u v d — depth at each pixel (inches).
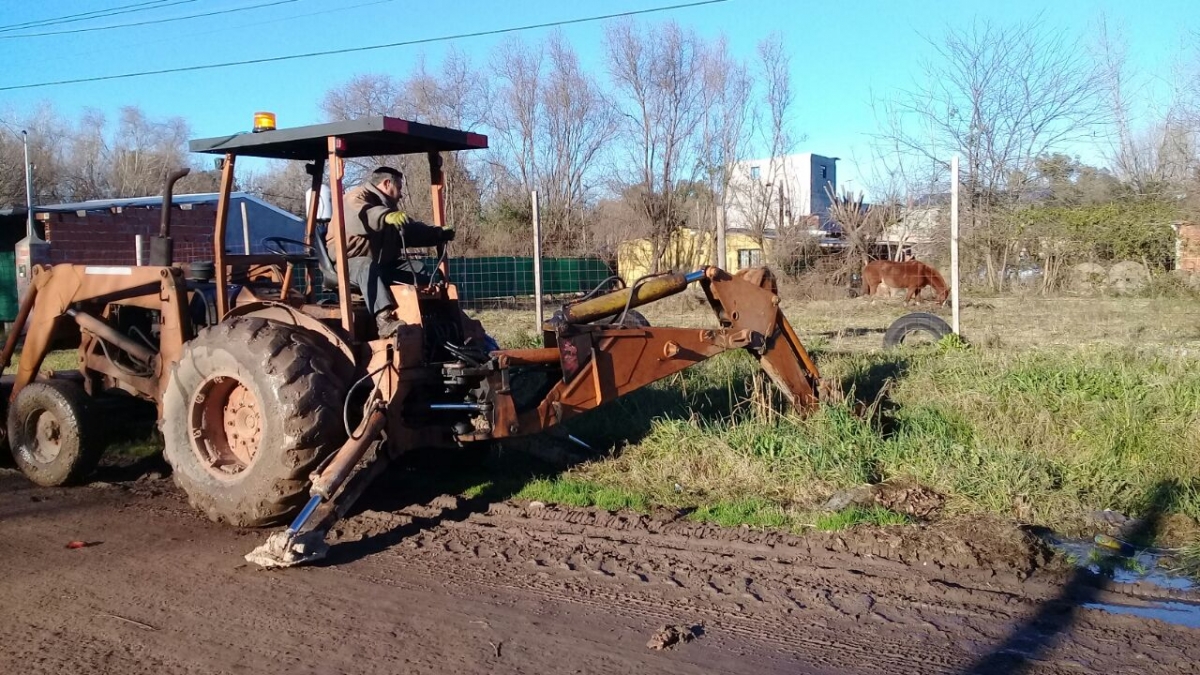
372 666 156.8
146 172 1745.8
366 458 225.9
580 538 218.7
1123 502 237.1
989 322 535.2
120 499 261.7
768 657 158.4
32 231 674.2
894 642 163.5
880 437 272.2
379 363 229.5
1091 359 340.5
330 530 226.7
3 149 1441.9
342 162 231.6
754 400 293.7
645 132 1062.4
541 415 242.2
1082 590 186.2
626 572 197.2
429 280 267.3
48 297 288.2
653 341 261.7
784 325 284.4
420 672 154.5
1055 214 631.8
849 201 858.8
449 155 1052.5
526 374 261.0
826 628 169.6
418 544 216.8
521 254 1032.8
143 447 317.1
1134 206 626.8
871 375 346.3
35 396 273.7
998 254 661.9
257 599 186.2
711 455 269.4
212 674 155.0
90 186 1694.1
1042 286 647.1
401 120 226.5
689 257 1021.2
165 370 261.1
